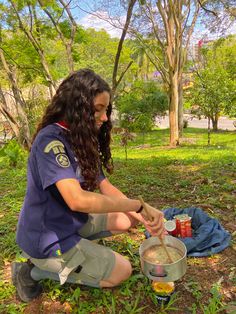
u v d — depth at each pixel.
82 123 1.78
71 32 11.74
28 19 10.87
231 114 15.09
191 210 2.95
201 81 14.95
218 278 2.27
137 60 23.83
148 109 17.20
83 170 1.87
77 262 1.90
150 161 6.44
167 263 1.95
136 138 15.94
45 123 1.89
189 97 16.95
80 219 1.96
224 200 3.65
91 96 1.76
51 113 1.86
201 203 3.60
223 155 7.20
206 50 17.78
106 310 2.01
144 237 2.84
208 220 2.83
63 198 1.79
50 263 1.92
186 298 2.09
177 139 12.91
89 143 1.82
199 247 2.54
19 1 10.12
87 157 1.84
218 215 3.24
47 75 11.89
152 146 12.87
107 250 1.98
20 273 2.08
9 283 2.33
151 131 19.41
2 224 3.32
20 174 5.79
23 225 1.94
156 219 1.95
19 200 4.10
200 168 5.43
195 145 12.37
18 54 11.73
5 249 2.79
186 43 13.46
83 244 1.92
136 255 2.53
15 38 11.69
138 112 16.70
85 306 2.03
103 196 1.83
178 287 2.18
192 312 1.96
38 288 2.17
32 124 11.28
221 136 15.45
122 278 2.01
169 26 12.08
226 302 2.05
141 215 2.02
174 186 4.34
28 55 11.87
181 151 9.52
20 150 7.17
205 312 1.92
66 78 1.85
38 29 11.52
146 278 2.23
